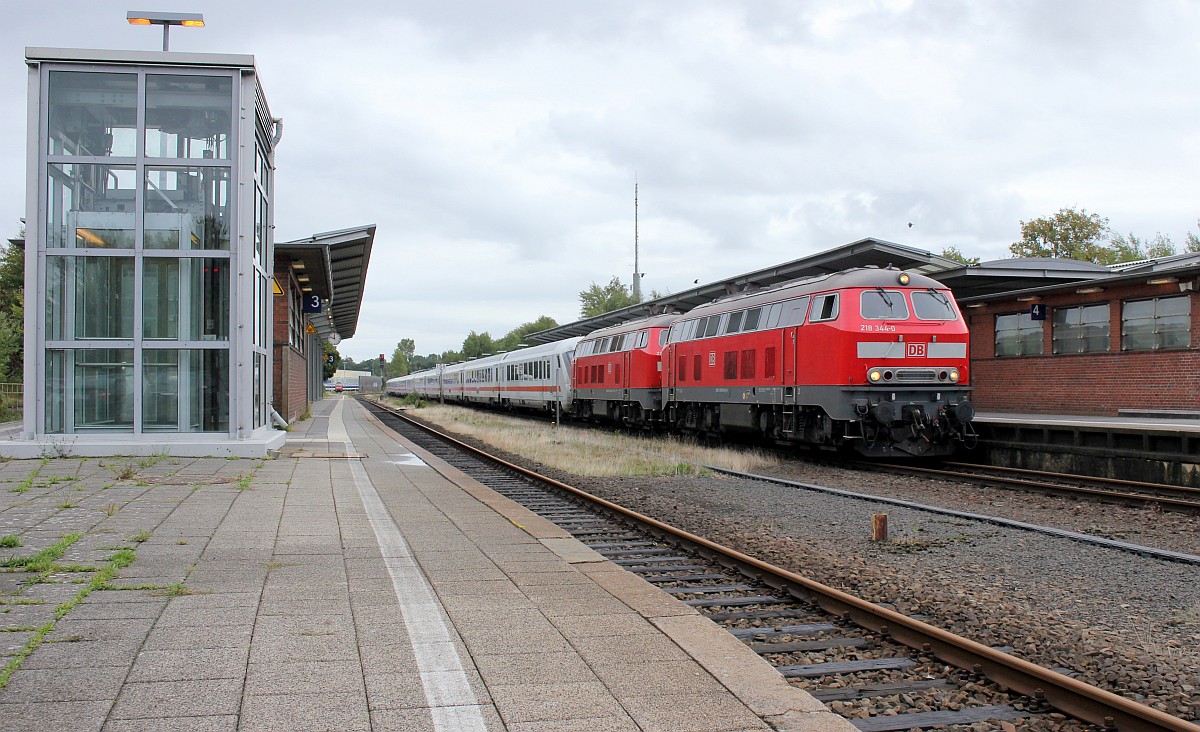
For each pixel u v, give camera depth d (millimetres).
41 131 16219
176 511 10500
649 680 4914
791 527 11188
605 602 6645
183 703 4402
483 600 6668
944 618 6887
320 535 9219
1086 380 23359
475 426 35812
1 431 27281
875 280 17906
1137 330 22141
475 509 11609
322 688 4656
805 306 18891
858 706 5023
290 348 29859
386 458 19484
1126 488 14469
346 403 75688
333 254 29219
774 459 19953
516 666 5109
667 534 10172
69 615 5965
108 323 16609
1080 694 4785
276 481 13727
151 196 16625
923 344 17688
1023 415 23906
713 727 4277
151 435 16688
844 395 17406
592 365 34500
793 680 5465
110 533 8969
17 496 11422
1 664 4914
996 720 4820
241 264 16922
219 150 16891
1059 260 27766
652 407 28656
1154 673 5562
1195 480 14828
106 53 16297
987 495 13812
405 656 5230
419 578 7344
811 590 7277
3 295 56844
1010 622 6664
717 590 7781
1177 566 8516
